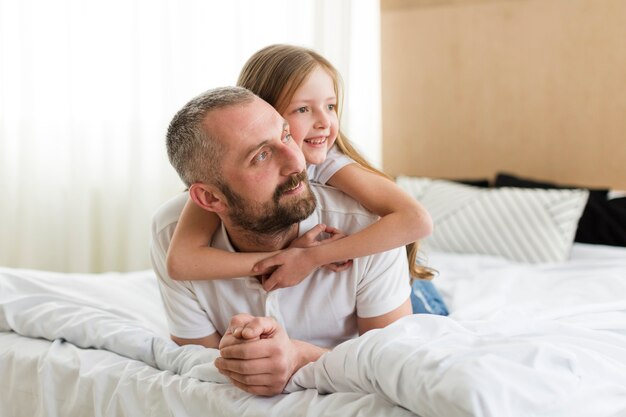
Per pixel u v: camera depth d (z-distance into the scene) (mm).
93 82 3582
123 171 3709
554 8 3342
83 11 3531
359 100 3994
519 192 3020
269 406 1285
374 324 1536
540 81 3410
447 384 1062
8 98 3471
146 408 1415
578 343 1431
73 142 3547
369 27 3973
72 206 3574
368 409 1185
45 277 1946
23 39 3441
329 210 1558
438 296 2004
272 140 1355
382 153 3930
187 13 3701
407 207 1491
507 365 1099
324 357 1319
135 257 3693
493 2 3500
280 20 3916
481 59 3562
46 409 1547
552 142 3402
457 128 3670
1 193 3490
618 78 3205
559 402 1117
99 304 1857
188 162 1409
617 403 1218
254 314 1548
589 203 2984
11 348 1686
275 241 1486
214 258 1473
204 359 1447
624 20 3166
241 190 1378
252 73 1634
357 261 1490
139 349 1574
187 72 3725
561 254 2844
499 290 2279
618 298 2162
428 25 3703
